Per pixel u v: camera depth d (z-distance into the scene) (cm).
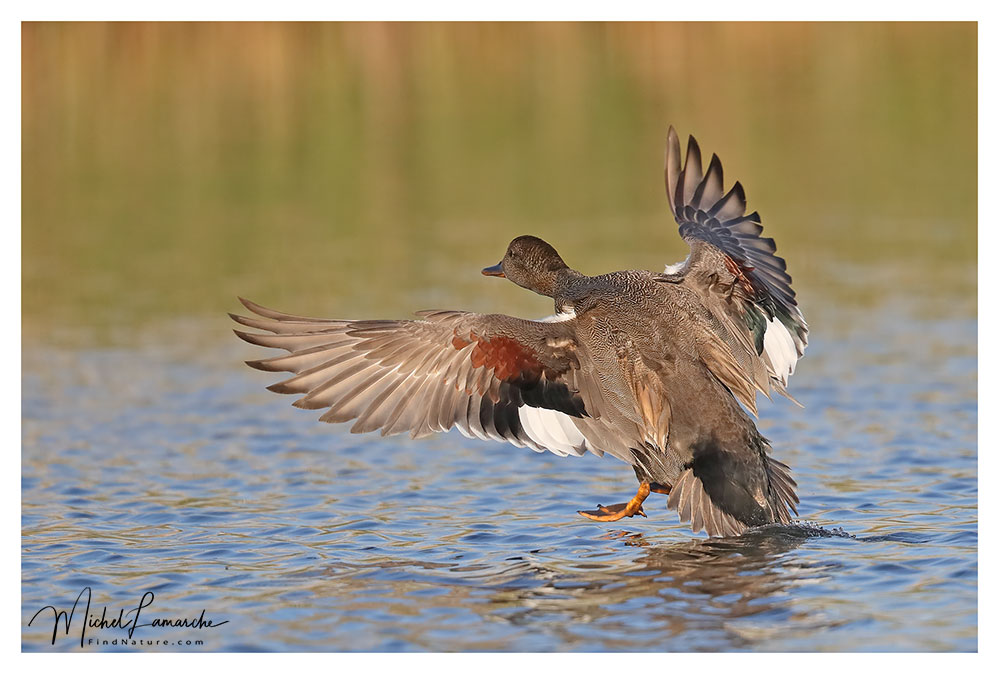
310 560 1009
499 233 2377
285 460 1348
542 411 1019
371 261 2212
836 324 1838
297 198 2650
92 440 1419
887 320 1845
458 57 3253
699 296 1072
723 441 1009
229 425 1484
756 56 3341
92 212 2559
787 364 1082
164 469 1312
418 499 1202
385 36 3177
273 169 2808
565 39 3291
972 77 3178
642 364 1030
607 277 1115
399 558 1008
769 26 3341
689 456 1014
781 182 2636
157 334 1883
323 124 3034
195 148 2912
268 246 2334
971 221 2400
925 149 2808
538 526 1101
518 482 1261
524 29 3275
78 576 979
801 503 1139
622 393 1023
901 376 1590
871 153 2795
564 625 842
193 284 2122
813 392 1545
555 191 2631
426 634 834
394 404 991
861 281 2052
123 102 3020
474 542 1052
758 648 798
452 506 1176
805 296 1983
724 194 1145
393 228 2442
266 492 1230
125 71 3019
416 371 1000
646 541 1042
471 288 2012
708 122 2958
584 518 1127
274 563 1003
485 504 1182
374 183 2734
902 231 2345
